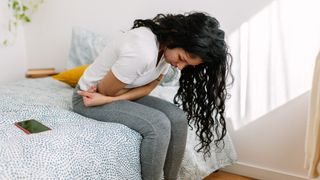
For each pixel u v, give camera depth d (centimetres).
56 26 256
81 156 87
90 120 116
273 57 175
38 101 143
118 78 110
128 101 121
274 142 183
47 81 204
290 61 170
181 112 124
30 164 76
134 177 103
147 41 107
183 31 105
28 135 93
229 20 184
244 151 194
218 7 186
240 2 179
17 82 200
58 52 260
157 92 173
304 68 167
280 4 168
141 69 108
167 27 108
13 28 260
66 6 247
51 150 83
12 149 80
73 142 90
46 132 96
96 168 89
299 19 164
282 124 179
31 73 244
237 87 188
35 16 264
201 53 105
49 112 121
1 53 251
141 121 108
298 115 173
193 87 129
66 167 81
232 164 191
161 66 122
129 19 221
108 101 119
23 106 128
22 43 272
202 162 160
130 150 103
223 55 113
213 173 198
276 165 185
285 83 174
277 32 171
